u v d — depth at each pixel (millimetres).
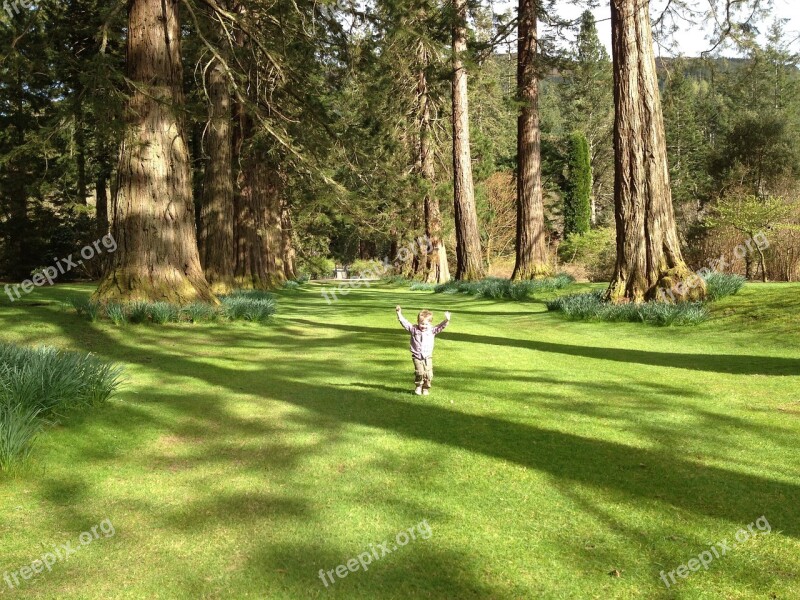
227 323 11125
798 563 2922
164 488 3840
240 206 24516
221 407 5695
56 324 9328
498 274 42562
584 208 50594
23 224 25719
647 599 2633
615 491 3803
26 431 4199
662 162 12922
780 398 6066
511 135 52312
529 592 2697
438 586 2748
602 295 14078
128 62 11625
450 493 3781
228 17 14539
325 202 15859
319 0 14586
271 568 2895
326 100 22500
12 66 13023
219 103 18391
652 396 6254
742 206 21469
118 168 11289
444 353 8977
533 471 4145
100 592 2682
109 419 5094
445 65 22188
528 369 7770
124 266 11039
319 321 13172
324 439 4836
